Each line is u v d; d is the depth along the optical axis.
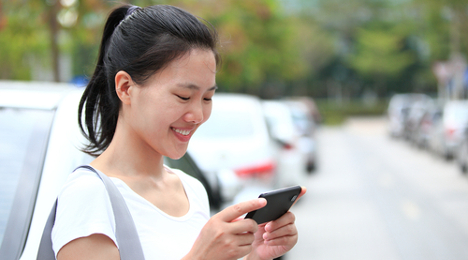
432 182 9.08
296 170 6.72
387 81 51.59
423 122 15.29
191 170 2.91
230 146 4.92
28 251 1.34
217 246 0.95
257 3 16.16
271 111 9.01
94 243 0.94
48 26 7.44
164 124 1.05
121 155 1.13
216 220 0.97
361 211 6.72
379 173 10.37
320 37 46.72
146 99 1.05
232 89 23.09
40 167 1.53
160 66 1.03
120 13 1.20
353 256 4.73
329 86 55.28
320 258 4.70
